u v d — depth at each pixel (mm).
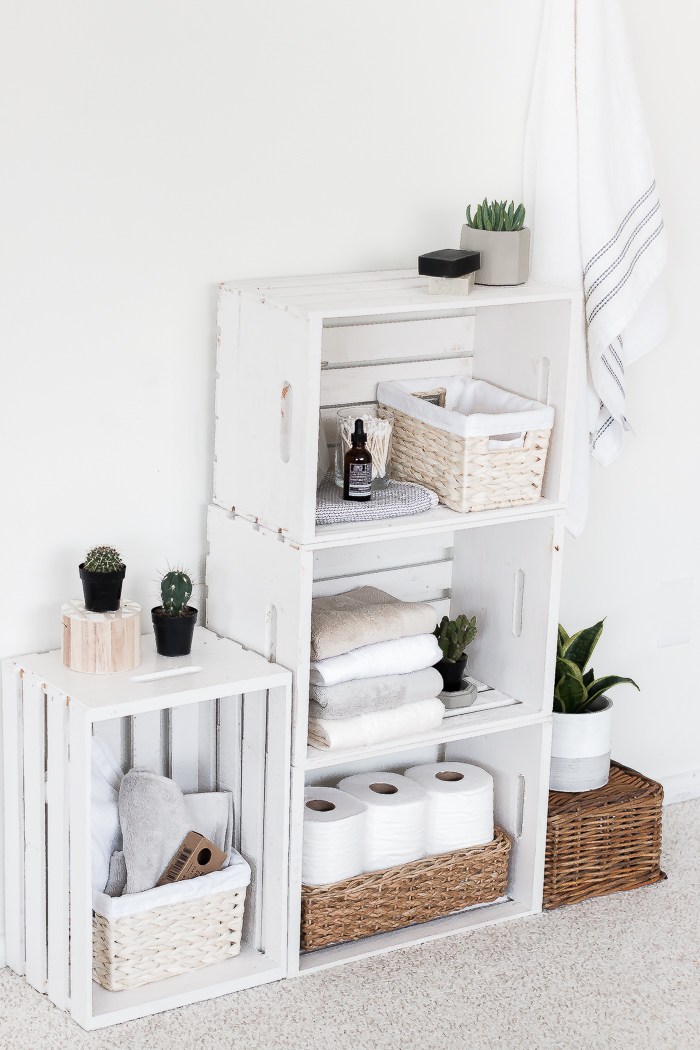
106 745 2402
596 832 2688
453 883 2588
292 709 2307
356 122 2477
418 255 2613
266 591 2332
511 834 2709
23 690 2275
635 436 2963
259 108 2371
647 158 2635
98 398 2338
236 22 2314
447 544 2768
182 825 2328
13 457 2283
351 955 2475
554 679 2672
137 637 2273
